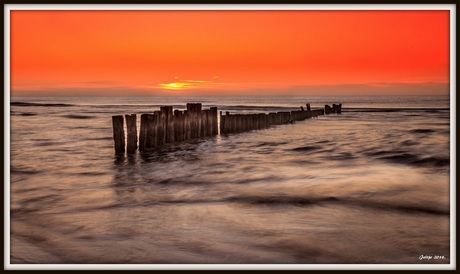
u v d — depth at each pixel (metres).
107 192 8.71
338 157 13.48
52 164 12.39
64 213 7.08
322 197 8.07
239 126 21.14
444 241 5.69
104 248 5.42
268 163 12.39
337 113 40.56
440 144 16.08
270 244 5.54
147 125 13.91
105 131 22.50
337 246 5.50
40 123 27.67
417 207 7.34
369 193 8.32
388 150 14.66
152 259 5.06
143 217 6.79
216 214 6.94
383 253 5.28
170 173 10.88
